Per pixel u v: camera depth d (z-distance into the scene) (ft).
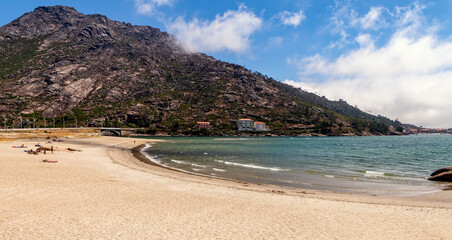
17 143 232.12
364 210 51.13
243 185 78.74
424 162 152.76
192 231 36.88
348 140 506.89
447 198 63.98
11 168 82.64
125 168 103.14
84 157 137.18
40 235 33.32
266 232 37.35
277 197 61.77
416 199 63.05
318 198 62.39
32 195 53.42
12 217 40.01
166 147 266.57
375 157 180.96
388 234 37.17
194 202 53.88
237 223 41.29
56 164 100.17
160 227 38.14
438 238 35.70
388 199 62.75
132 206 48.93
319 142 413.80
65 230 35.45
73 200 51.26
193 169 114.62
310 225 41.06
